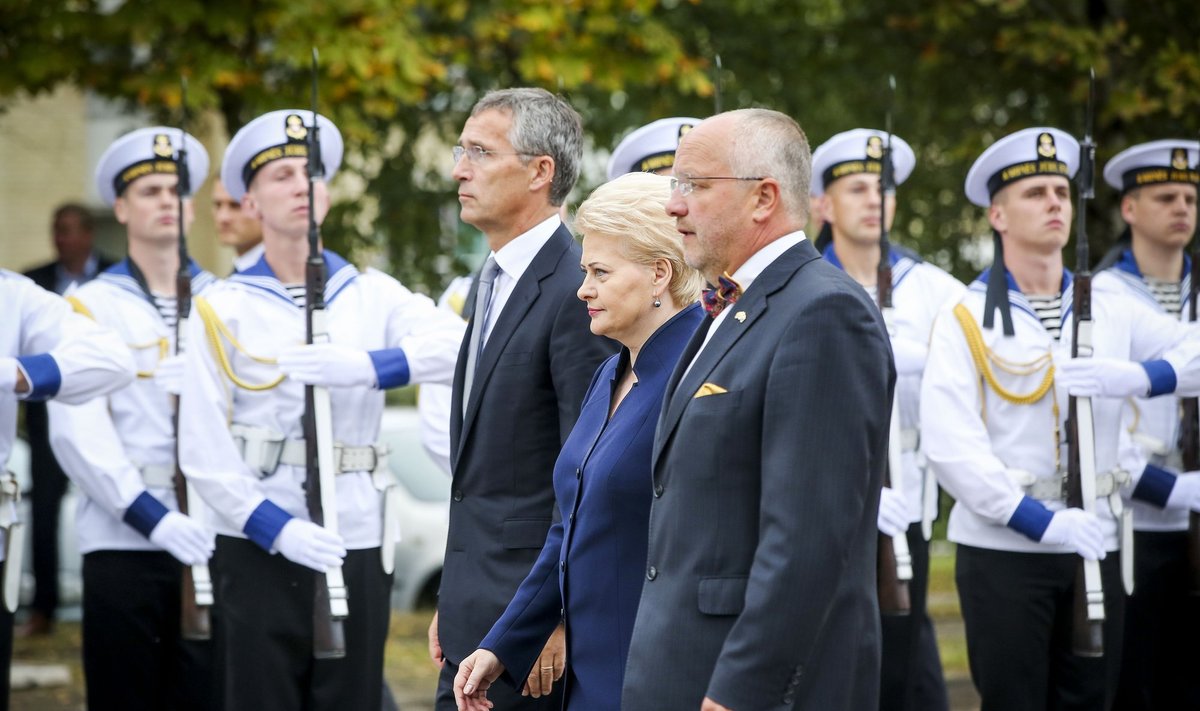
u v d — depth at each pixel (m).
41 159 58.81
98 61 29.48
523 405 14.61
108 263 32.28
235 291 17.42
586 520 12.29
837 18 34.66
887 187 19.58
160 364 18.78
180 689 19.66
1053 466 18.20
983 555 18.17
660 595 11.02
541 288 14.73
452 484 15.11
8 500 17.09
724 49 35.38
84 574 19.55
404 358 17.08
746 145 11.07
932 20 33.41
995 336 18.27
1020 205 18.56
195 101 27.69
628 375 12.71
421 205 34.81
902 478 20.42
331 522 16.64
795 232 11.16
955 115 33.97
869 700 10.85
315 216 16.98
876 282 21.55
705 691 10.71
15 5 28.12
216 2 28.23
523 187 14.92
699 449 10.84
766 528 10.35
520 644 12.98
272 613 16.70
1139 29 31.66
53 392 17.12
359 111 30.97
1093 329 18.98
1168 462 20.11
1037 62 31.47
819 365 10.42
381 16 28.94
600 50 30.97
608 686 12.15
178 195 19.12
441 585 15.07
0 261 58.75
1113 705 20.08
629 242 12.22
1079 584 17.55
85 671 19.69
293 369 16.62
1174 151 20.34
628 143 20.42
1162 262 20.70
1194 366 18.05
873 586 11.01
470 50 32.75
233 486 16.64
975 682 18.56
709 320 11.47
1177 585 19.80
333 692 16.91
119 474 18.89
